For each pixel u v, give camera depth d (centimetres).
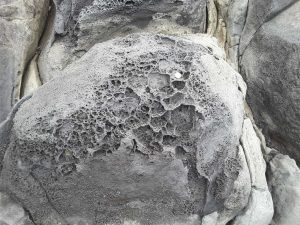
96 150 59
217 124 63
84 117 60
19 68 84
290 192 78
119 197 64
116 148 59
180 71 63
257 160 72
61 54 85
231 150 65
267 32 86
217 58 72
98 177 61
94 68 64
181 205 65
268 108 86
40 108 63
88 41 85
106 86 61
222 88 66
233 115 65
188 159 62
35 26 88
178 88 62
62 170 61
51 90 66
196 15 88
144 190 63
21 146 61
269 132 88
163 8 84
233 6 95
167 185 63
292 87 80
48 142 60
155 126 60
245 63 91
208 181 63
